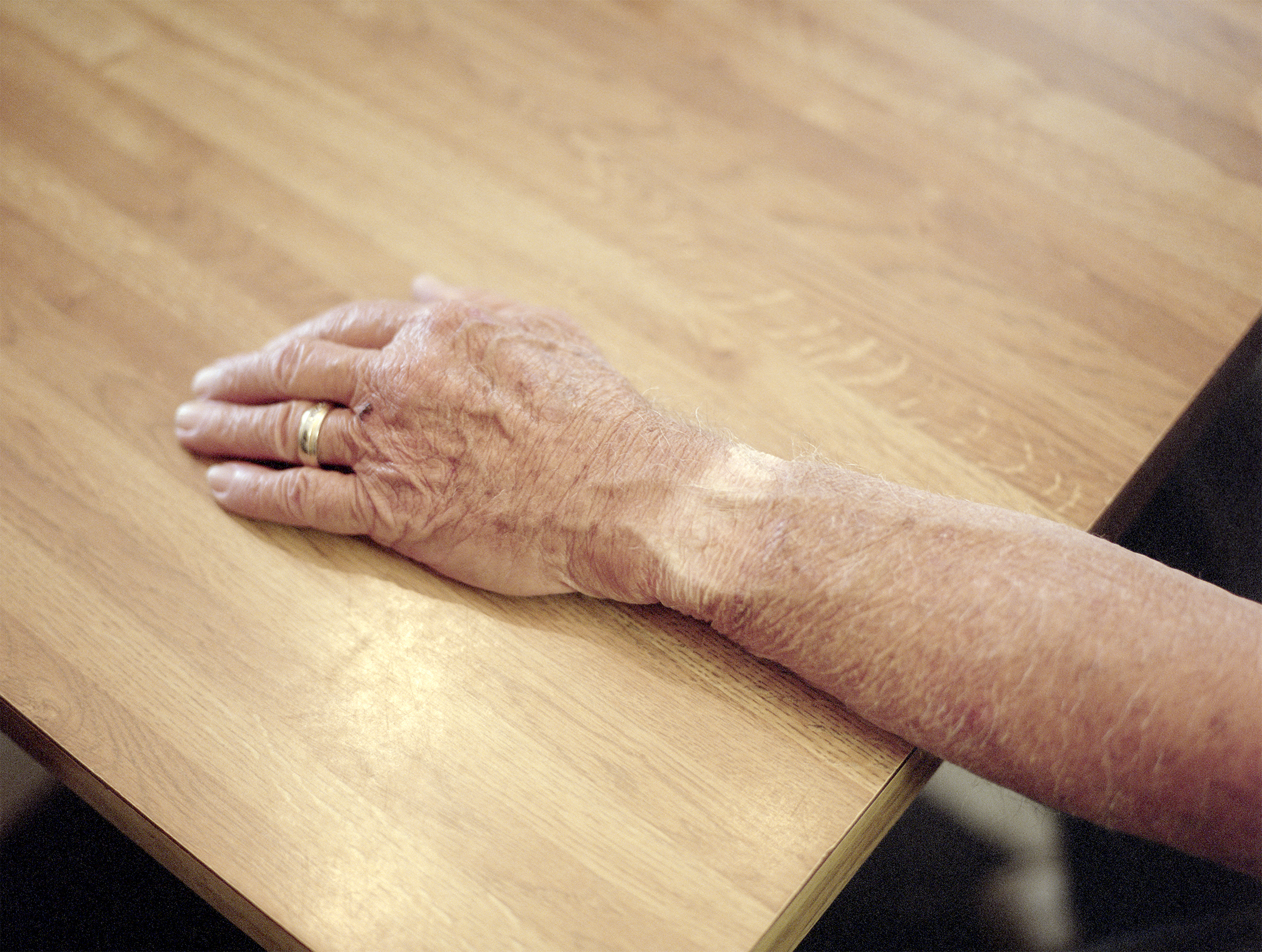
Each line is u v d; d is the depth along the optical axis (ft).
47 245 2.08
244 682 1.77
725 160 2.19
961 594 1.67
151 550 1.85
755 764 1.73
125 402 1.95
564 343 1.92
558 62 2.31
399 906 1.65
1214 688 1.60
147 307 2.03
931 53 2.33
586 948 1.64
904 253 2.10
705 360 1.99
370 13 2.37
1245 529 2.24
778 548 1.73
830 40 2.35
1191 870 2.10
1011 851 2.20
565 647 1.80
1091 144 2.22
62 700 1.75
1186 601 1.65
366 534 1.86
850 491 1.76
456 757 1.73
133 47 2.31
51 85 2.25
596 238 2.10
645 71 2.30
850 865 1.75
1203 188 2.17
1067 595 1.65
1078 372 1.99
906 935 2.14
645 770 1.72
